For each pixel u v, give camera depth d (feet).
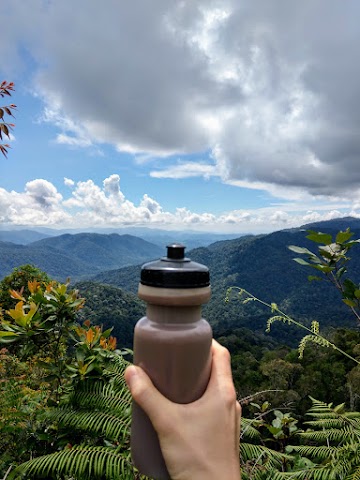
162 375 1.99
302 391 78.18
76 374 5.44
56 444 5.47
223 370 2.18
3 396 5.91
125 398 5.07
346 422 4.80
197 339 2.01
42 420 5.77
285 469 5.35
